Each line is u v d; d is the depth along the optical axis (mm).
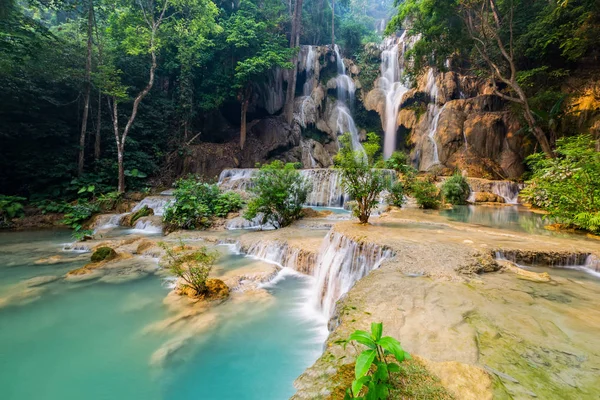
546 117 13492
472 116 19078
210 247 8727
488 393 1819
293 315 4961
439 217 9531
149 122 19422
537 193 9562
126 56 18844
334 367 2164
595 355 2301
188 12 18141
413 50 17578
